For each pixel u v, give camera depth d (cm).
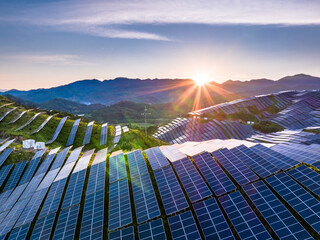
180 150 6203
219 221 3256
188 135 15900
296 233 2792
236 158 4700
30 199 4850
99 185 4709
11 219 4312
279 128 16475
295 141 10456
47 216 4125
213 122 17912
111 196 4309
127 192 4275
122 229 3453
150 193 4131
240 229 3092
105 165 5472
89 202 4259
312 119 18538
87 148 9800
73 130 11512
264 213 3238
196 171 4475
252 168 4272
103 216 3828
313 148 4925
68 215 4016
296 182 3575
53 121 12638
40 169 6425
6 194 5562
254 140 11975
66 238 3531
